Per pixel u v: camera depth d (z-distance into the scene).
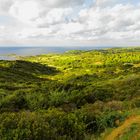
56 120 10.34
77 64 162.62
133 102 15.35
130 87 24.55
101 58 177.12
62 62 183.88
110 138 8.51
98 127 10.33
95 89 21.81
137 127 8.46
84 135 9.38
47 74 117.06
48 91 20.91
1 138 8.01
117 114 11.21
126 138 7.76
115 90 23.19
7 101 17.36
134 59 153.75
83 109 14.16
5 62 111.12
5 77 57.50
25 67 116.69
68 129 9.72
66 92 20.61
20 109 16.48
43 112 12.90
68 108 16.11
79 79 61.91
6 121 9.28
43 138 8.46
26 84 39.50
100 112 12.67
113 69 107.12
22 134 8.20
